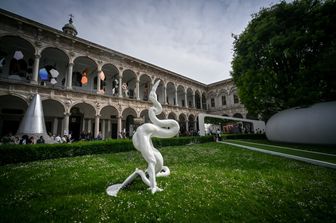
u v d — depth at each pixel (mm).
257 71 18781
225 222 3768
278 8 17484
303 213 4227
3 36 18172
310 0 15875
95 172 7863
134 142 5938
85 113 25750
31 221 3752
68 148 12742
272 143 18984
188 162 10672
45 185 6086
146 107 29859
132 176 5703
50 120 22906
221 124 31969
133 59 29391
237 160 10789
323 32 13930
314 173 7438
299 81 16047
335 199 4891
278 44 16031
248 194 5180
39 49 20297
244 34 21031
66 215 3965
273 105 20031
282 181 6422
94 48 24891
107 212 4039
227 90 43844
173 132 6461
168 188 5492
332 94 15531
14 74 21547
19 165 9641
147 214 3963
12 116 20703
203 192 5195
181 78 39531
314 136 14938
